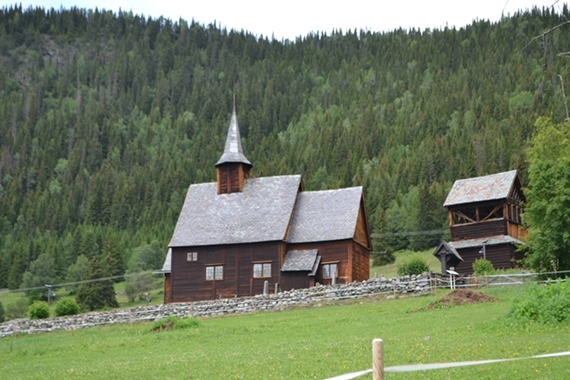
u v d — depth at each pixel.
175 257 75.75
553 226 58.31
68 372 33.25
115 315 60.97
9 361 42.69
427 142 187.25
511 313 35.41
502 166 161.00
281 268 72.62
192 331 47.12
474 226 76.69
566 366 23.73
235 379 26.36
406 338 34.44
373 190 165.75
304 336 40.91
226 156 79.44
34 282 153.00
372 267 129.12
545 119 74.81
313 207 77.19
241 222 75.62
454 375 23.56
